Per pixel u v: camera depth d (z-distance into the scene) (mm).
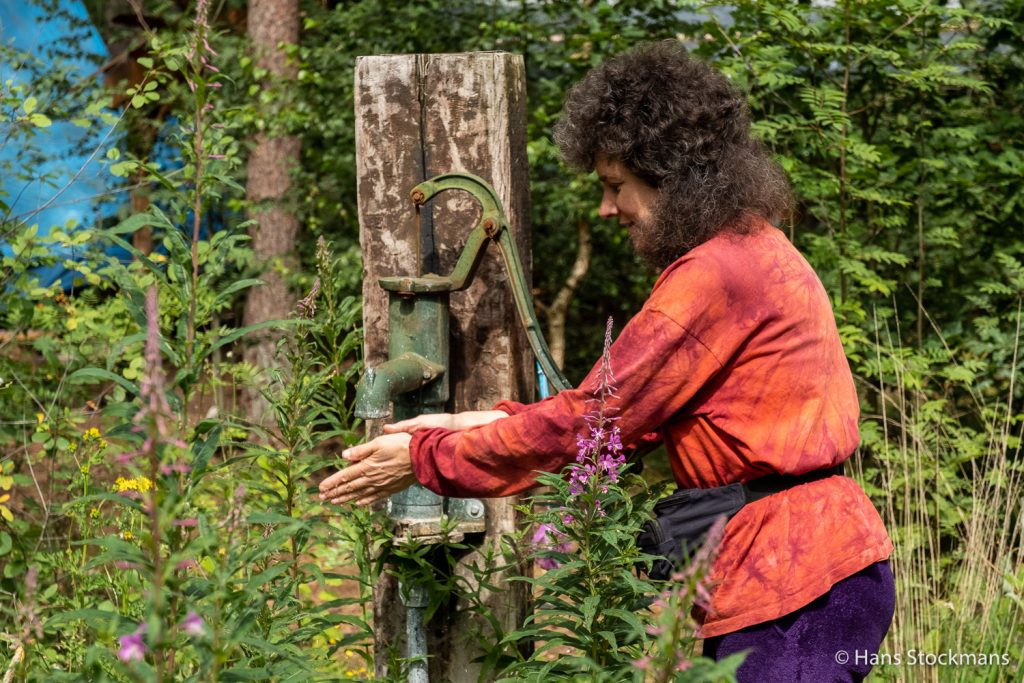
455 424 2125
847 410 1983
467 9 6723
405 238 2396
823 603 1896
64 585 2904
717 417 1925
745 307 1881
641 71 1964
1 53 4203
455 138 2357
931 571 3520
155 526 1400
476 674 2434
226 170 1820
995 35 4688
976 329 4754
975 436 4172
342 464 2236
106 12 7000
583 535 1823
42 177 3615
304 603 2709
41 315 3805
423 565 2275
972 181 4555
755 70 4418
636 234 2053
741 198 1945
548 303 7523
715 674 1294
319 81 6699
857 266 4262
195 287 1742
